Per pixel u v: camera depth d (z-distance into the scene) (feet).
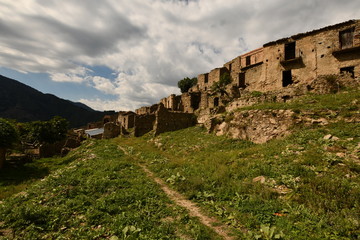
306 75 76.43
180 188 24.76
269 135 43.09
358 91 44.39
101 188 24.62
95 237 14.38
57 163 56.59
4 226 16.03
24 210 17.39
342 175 19.60
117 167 36.22
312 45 75.97
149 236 14.26
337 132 30.14
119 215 17.49
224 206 18.79
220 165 31.01
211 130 62.39
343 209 14.74
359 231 12.42
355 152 23.27
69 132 124.77
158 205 20.12
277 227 14.11
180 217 17.35
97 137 116.98
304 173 21.42
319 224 13.58
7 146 53.42
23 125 91.35
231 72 132.77
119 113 192.85
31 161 62.59
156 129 77.66
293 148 29.37
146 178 30.27
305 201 16.89
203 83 148.05
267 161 27.48
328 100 41.75
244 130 50.01
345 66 67.97
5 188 33.53
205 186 23.67
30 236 14.53
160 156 48.01
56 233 14.88
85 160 45.37
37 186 26.09
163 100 160.04
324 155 24.41
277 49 85.76
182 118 85.61
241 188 21.39
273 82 86.07
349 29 68.69
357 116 32.24
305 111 39.45
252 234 13.66
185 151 49.55
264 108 48.42
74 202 20.25
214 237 14.07
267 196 18.88
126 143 74.18
